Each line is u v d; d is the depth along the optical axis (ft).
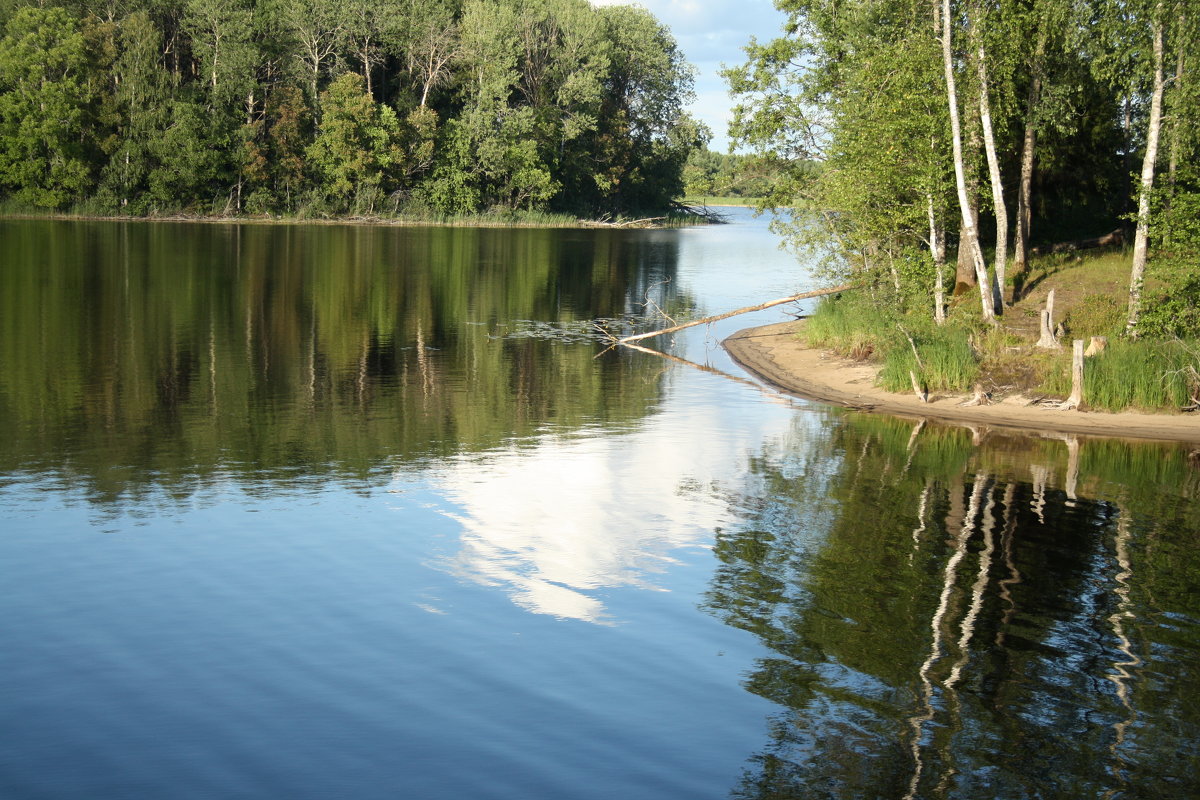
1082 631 39.29
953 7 107.04
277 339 108.17
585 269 200.64
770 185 136.67
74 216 298.56
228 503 53.26
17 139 291.79
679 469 62.44
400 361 98.63
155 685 33.71
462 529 50.08
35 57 286.66
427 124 336.08
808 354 106.52
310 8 323.78
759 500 56.08
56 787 28.12
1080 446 69.92
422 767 29.40
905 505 55.57
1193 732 32.04
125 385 82.48
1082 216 142.82
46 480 56.49
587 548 47.80
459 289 160.97
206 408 75.61
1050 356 88.43
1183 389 79.61
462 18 357.61
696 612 40.55
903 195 109.19
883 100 103.19
